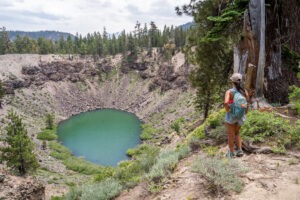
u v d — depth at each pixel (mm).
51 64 142375
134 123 103875
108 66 156875
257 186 5324
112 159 66750
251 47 10250
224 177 5641
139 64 151500
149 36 161500
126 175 9531
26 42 158750
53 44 176000
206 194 5488
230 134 6594
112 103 137000
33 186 12586
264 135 7504
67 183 44469
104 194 8445
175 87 119250
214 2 15664
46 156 64875
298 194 4836
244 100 6199
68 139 84000
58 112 119312
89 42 172000
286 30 11961
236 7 12016
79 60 155375
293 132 7176
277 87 11797
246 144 7184
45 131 90250
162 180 7004
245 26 10273
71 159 65125
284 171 5723
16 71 128750
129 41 154625
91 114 121250
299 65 11469
